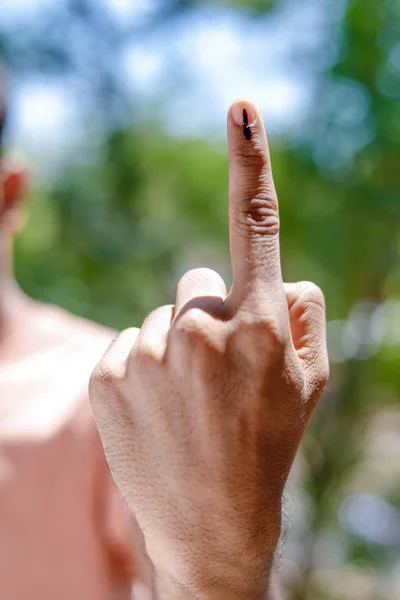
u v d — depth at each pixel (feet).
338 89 13.06
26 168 6.25
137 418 2.94
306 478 15.21
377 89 12.90
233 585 2.99
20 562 5.17
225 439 2.80
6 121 6.08
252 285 2.78
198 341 2.74
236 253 2.82
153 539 3.02
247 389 2.77
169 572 3.06
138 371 2.90
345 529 15.83
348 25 12.94
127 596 5.30
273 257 2.81
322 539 15.30
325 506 14.71
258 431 2.81
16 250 16.70
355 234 13.67
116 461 3.03
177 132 17.56
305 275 15.29
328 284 14.94
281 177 14.07
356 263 13.99
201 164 17.26
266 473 2.86
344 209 13.47
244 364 2.77
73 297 16.76
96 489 5.32
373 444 18.56
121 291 17.52
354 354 14.97
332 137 13.17
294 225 14.10
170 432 2.87
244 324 2.75
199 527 2.90
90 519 5.30
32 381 5.55
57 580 5.21
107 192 17.26
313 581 15.08
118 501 5.30
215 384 2.77
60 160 17.33
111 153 17.03
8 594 5.14
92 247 17.04
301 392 2.86
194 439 2.84
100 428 3.05
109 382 3.00
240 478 2.83
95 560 5.29
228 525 2.88
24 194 6.24
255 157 2.80
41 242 17.13
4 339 5.86
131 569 5.33
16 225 6.25
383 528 16.08
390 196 13.05
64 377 5.55
